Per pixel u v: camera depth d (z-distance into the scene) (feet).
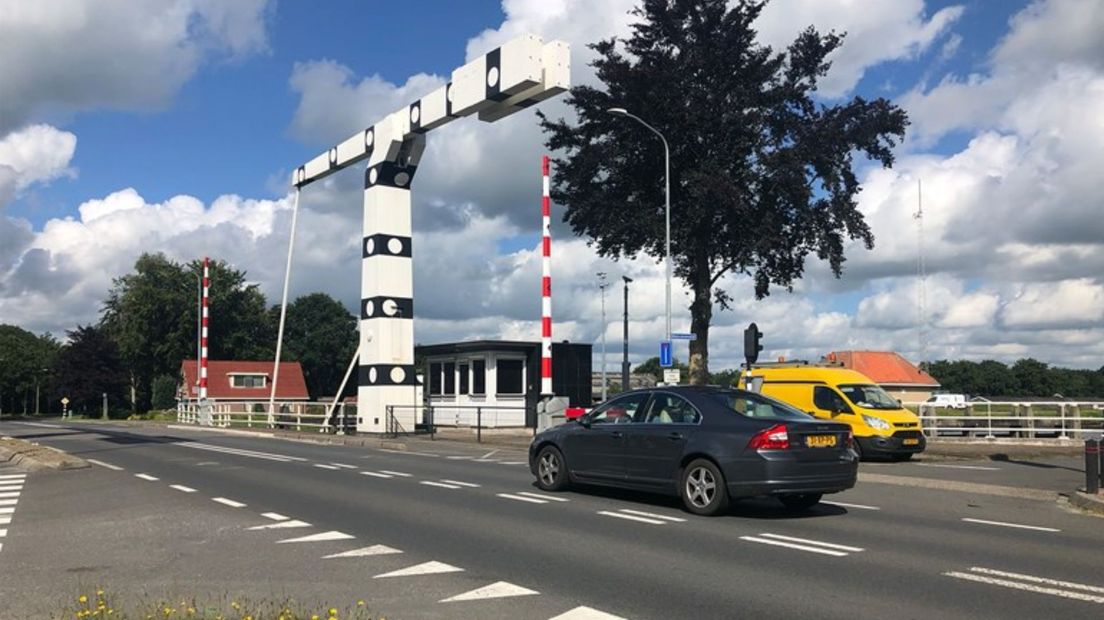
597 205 107.04
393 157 95.61
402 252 96.07
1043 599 21.29
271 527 32.14
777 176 98.32
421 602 21.01
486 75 82.12
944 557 26.37
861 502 39.37
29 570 25.14
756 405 36.35
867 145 102.99
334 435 93.15
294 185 117.29
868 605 20.75
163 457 65.82
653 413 37.78
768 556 26.50
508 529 31.32
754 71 100.73
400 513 35.35
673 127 101.30
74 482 49.06
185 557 26.68
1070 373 352.08
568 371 112.47
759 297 114.73
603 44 106.83
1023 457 66.80
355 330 331.98
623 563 25.49
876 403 65.00
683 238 103.14
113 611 19.42
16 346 368.48
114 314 290.35
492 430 104.32
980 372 355.97
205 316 146.00
